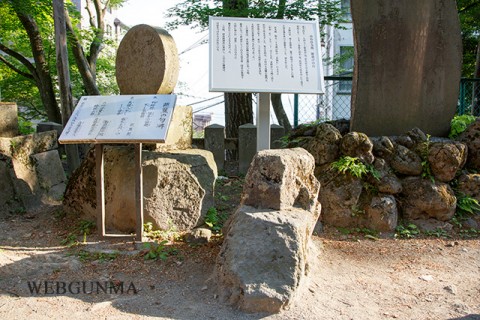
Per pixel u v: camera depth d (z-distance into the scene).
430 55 5.57
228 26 5.10
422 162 5.07
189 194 4.77
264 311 3.14
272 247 3.30
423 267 4.10
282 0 8.90
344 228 4.94
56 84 12.96
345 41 16.72
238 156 8.23
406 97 5.58
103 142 4.20
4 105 5.77
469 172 5.32
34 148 5.99
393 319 3.16
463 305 3.37
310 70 4.97
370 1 5.41
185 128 5.28
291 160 3.72
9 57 13.14
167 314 3.14
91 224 4.84
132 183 4.61
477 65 11.35
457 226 5.00
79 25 15.60
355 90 5.53
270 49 5.03
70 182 5.21
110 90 15.52
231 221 4.00
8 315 3.10
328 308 3.26
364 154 5.00
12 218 5.31
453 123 5.77
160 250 4.14
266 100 5.19
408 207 5.01
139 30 5.07
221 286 3.37
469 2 12.03
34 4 9.23
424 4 5.48
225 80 4.81
